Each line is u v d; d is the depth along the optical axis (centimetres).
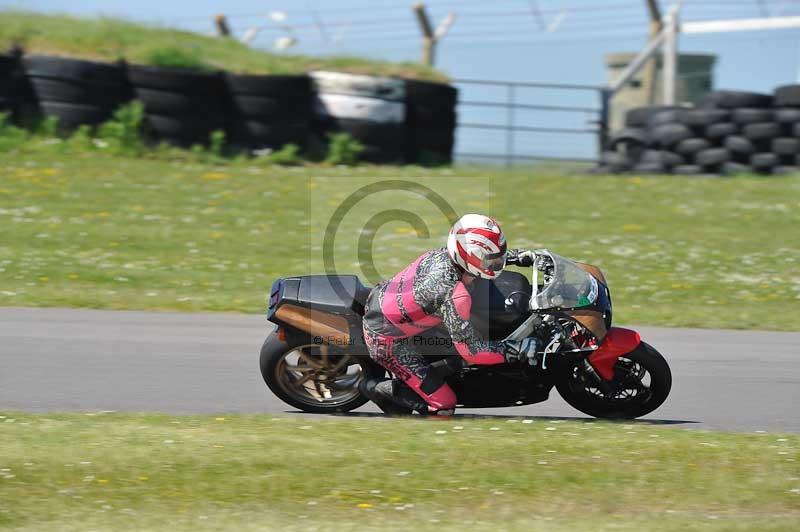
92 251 4331
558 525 1644
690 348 3241
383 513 1700
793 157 6241
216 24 8062
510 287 2298
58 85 6012
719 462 1966
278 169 6034
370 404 2586
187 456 1942
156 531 1611
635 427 2258
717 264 4434
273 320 2384
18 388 2588
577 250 4591
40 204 5006
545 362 2230
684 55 7512
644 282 4125
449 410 2320
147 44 6512
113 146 6000
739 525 1634
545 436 2125
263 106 6141
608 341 2286
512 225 5041
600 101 7156
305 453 1969
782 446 2105
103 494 1758
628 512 1725
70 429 2130
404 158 6438
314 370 2434
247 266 4247
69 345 3045
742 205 5506
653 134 6450
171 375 2769
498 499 1767
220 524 1642
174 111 6075
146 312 3556
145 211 5009
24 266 4028
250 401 2556
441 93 6456
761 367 3028
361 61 6956
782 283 4169
